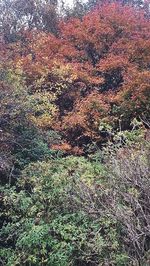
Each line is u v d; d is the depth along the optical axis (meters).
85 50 16.19
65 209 6.14
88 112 12.79
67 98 14.03
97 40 15.99
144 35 16.42
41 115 11.14
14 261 5.81
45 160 8.10
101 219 5.40
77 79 14.27
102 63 14.70
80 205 5.84
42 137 9.26
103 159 6.81
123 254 4.97
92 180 6.06
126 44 15.54
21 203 6.39
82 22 16.72
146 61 14.90
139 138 6.65
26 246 5.89
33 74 13.14
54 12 19.11
